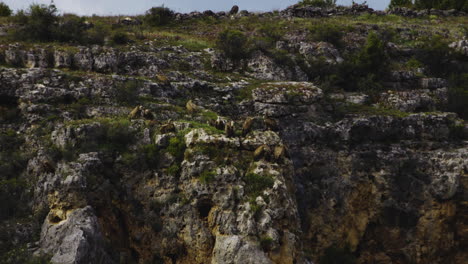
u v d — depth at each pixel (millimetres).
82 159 18594
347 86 34625
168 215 18625
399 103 31578
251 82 30797
